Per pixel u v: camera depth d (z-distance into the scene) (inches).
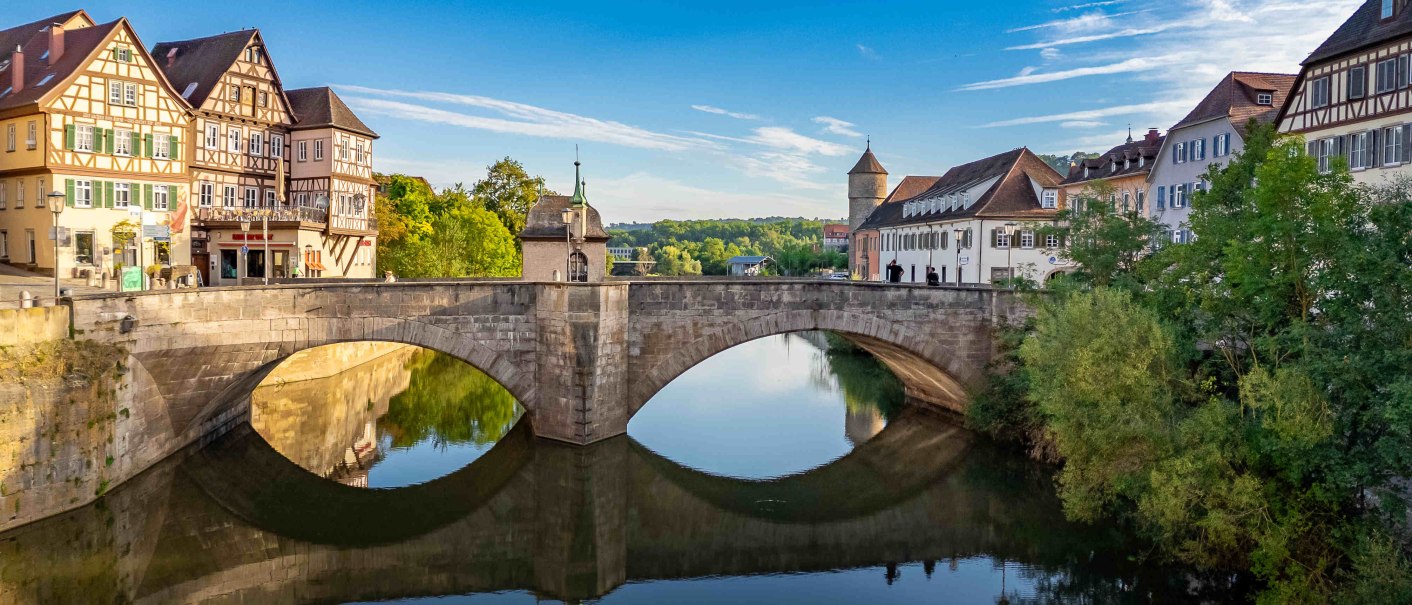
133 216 1688.0
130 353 899.4
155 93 1733.5
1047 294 1251.2
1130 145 2178.9
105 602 732.0
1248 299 802.2
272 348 1013.8
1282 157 753.0
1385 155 1245.1
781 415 1582.2
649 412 1593.3
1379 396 637.9
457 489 1085.8
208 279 1860.2
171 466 991.0
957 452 1282.0
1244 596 757.9
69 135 1606.8
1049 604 772.6
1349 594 637.9
